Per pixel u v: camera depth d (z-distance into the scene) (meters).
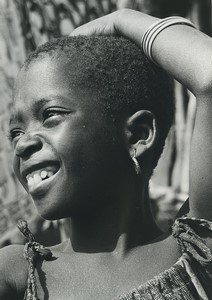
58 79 3.25
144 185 3.34
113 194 3.26
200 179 3.14
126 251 3.24
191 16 5.76
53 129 3.21
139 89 3.36
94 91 3.27
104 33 3.58
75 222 3.29
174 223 3.22
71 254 3.27
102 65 3.32
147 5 5.71
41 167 3.19
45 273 3.21
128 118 3.32
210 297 3.16
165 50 3.30
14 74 5.61
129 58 3.39
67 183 3.18
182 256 3.18
